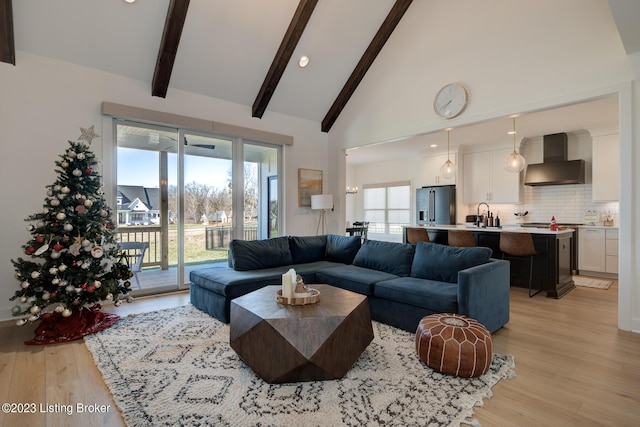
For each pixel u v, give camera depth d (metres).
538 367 2.29
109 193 3.94
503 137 6.41
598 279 5.31
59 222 2.90
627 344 2.69
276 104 5.41
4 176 3.32
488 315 2.82
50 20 3.36
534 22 3.58
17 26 3.30
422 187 7.87
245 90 4.96
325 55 5.02
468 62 4.15
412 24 4.78
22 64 3.41
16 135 3.38
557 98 3.41
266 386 2.01
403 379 2.09
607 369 2.26
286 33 4.45
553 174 6.09
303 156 5.95
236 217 5.14
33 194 3.46
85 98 3.78
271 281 3.44
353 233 8.07
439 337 2.18
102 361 2.35
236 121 5.05
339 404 1.82
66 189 2.88
